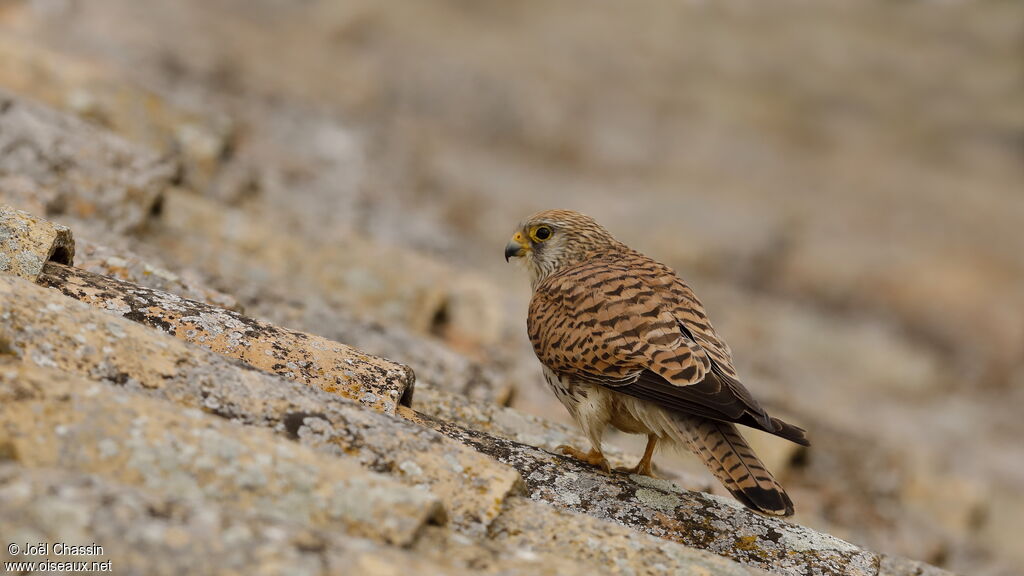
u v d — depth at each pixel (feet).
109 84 38.55
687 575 15.56
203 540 12.08
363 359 19.67
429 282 35.24
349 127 62.13
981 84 110.93
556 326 22.12
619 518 18.66
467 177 67.72
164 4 67.51
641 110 90.07
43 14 55.47
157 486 13.57
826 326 63.36
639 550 15.87
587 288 22.15
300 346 19.33
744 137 91.30
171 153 38.65
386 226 48.39
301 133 58.70
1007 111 107.14
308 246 34.24
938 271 78.74
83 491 12.17
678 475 25.61
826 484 36.96
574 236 27.35
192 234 31.96
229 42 66.49
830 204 85.92
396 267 35.47
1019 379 70.08
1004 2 121.29
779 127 96.17
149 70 55.72
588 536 15.96
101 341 15.85
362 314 32.27
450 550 14.10
